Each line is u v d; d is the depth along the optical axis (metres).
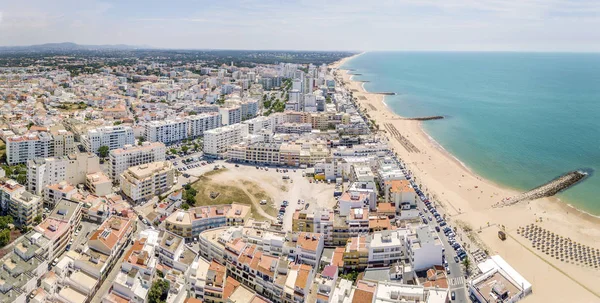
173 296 179.00
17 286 179.12
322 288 180.62
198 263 199.62
